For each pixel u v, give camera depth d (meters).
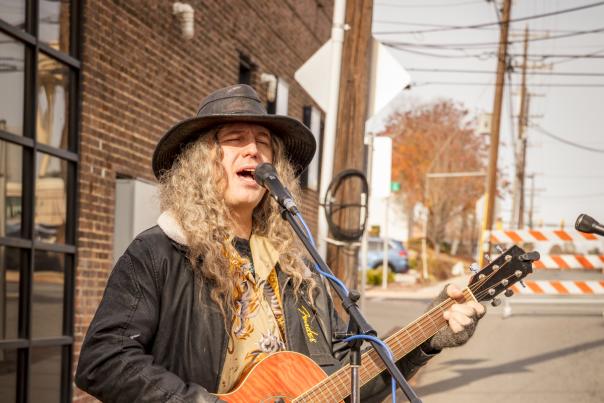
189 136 3.28
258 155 3.25
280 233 3.31
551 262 14.27
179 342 2.93
